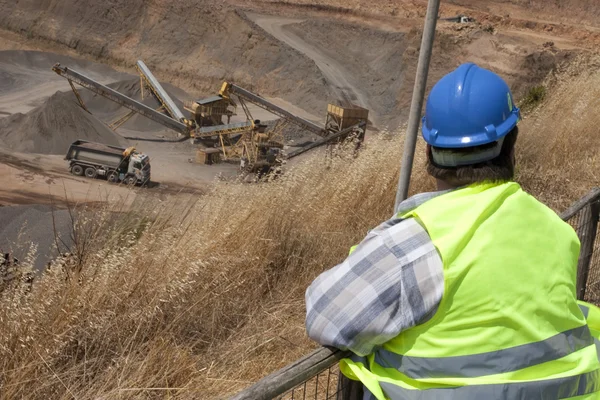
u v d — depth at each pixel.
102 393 4.20
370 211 7.11
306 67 79.69
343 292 2.04
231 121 72.38
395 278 2.00
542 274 2.06
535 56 61.75
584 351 2.18
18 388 4.09
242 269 5.49
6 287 4.88
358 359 2.20
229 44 87.19
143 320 4.69
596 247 5.97
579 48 68.81
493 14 94.81
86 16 96.94
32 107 74.56
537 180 9.32
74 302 4.59
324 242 6.20
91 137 56.16
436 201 2.12
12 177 44.53
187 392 4.31
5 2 100.44
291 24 90.88
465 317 1.98
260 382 2.09
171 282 4.98
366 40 85.31
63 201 40.91
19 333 4.32
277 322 5.17
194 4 90.56
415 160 8.27
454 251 1.99
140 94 71.75
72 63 90.38
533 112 11.62
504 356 1.98
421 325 2.02
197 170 52.44
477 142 2.12
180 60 89.94
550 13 101.88
